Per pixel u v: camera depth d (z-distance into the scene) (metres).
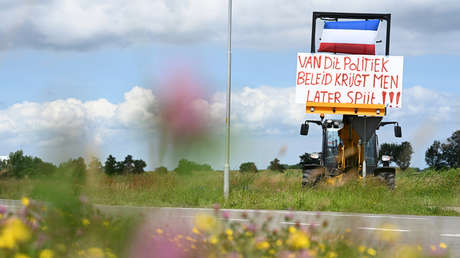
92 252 4.46
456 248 8.68
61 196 4.91
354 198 18.02
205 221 5.36
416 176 25.06
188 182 12.23
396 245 6.56
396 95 22.02
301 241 5.14
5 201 6.45
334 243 5.82
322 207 17.44
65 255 4.29
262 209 17.58
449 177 25.16
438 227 11.32
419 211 17.69
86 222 4.92
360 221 6.58
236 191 19.19
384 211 16.92
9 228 3.83
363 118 21.70
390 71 22.08
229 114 19.41
